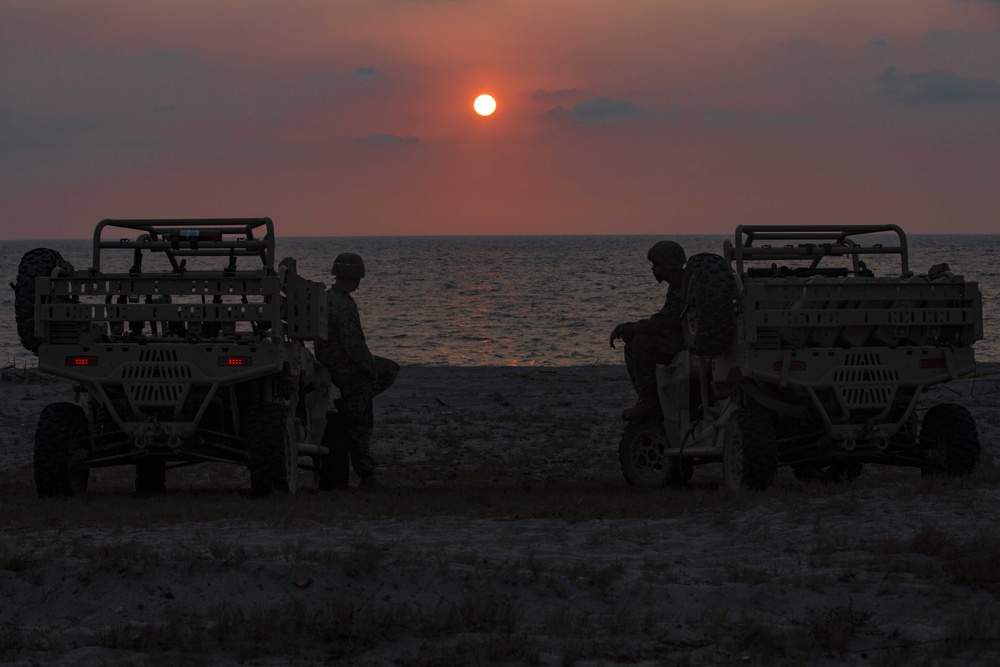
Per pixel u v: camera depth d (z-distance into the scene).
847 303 10.34
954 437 10.39
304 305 11.14
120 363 10.51
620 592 6.55
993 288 100.19
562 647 5.68
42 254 10.91
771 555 7.45
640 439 12.95
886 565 7.03
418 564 6.90
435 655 5.56
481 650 5.59
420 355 50.59
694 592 6.51
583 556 7.48
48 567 6.64
